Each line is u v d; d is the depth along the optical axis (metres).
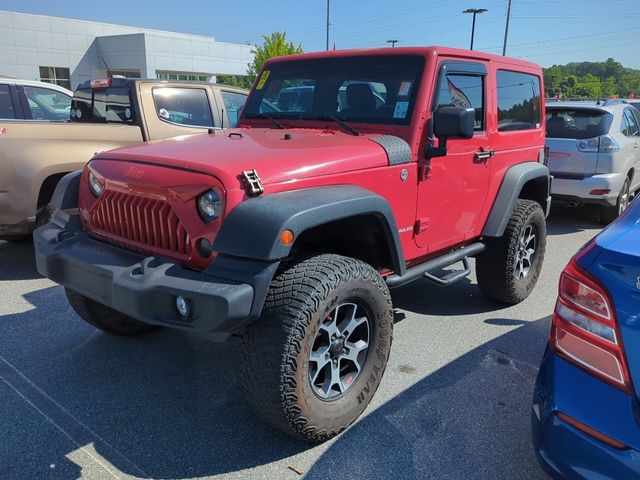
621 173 7.77
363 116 3.66
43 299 4.79
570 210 9.34
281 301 2.57
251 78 34.69
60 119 8.55
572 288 2.11
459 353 3.91
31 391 3.32
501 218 4.26
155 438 2.90
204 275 2.49
